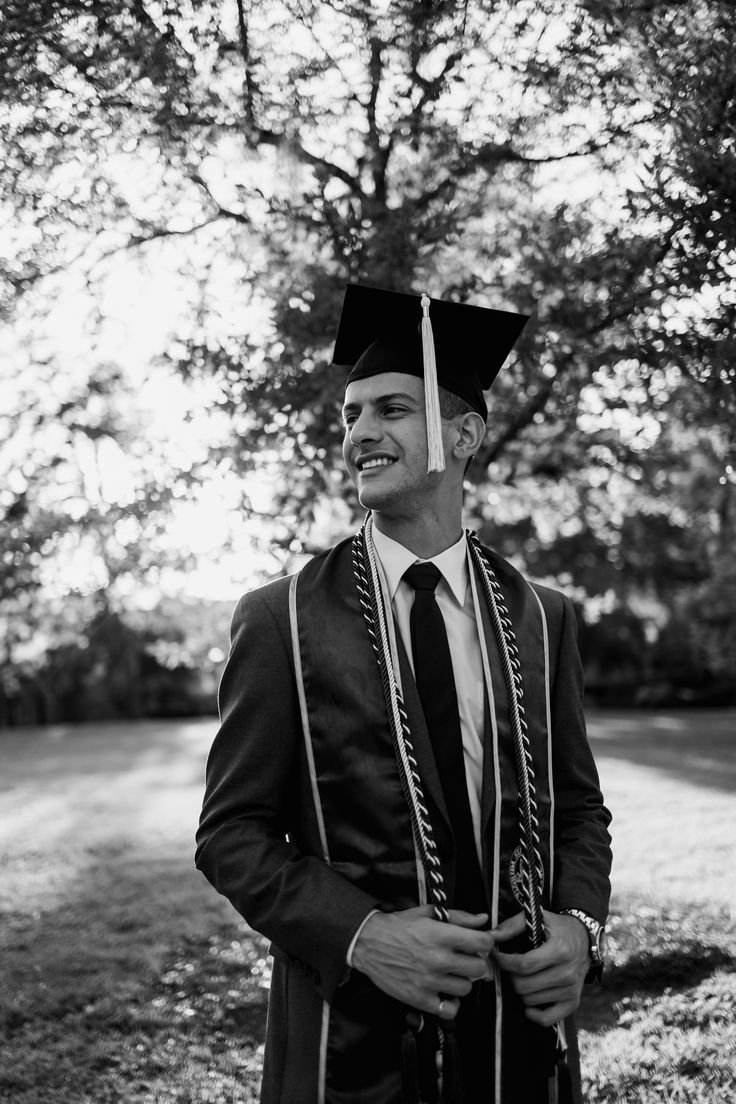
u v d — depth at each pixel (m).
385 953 1.62
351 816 1.77
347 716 1.81
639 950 4.71
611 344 4.41
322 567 1.98
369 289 1.96
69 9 3.60
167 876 7.24
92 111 3.90
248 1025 4.37
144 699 35.62
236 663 1.91
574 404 4.78
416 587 1.93
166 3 3.74
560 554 9.86
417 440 1.94
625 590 14.19
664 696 30.64
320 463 4.87
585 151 4.12
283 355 4.64
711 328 3.81
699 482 7.67
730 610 19.66
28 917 6.21
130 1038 4.22
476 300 4.70
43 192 4.10
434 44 3.96
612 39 3.57
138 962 5.14
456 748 1.83
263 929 1.72
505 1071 1.72
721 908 5.32
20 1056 4.04
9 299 4.45
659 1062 3.65
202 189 4.38
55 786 14.42
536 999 1.72
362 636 1.86
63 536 5.23
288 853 1.77
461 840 1.80
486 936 1.64
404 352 1.99
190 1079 3.84
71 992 4.71
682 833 7.61
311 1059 1.72
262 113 4.18
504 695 1.89
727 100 3.27
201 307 4.76
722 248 3.46
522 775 1.84
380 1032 1.70
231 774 1.85
